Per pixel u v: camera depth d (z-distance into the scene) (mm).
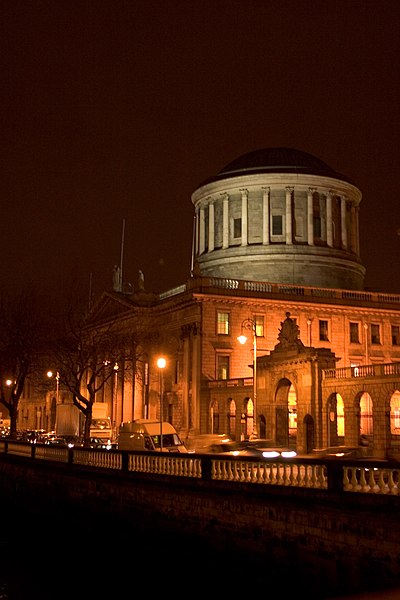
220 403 73375
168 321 85062
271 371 65688
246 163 100625
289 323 64688
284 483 23781
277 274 93375
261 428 66188
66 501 38688
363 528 20094
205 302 77750
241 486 24906
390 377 55438
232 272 94938
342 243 98562
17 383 79375
